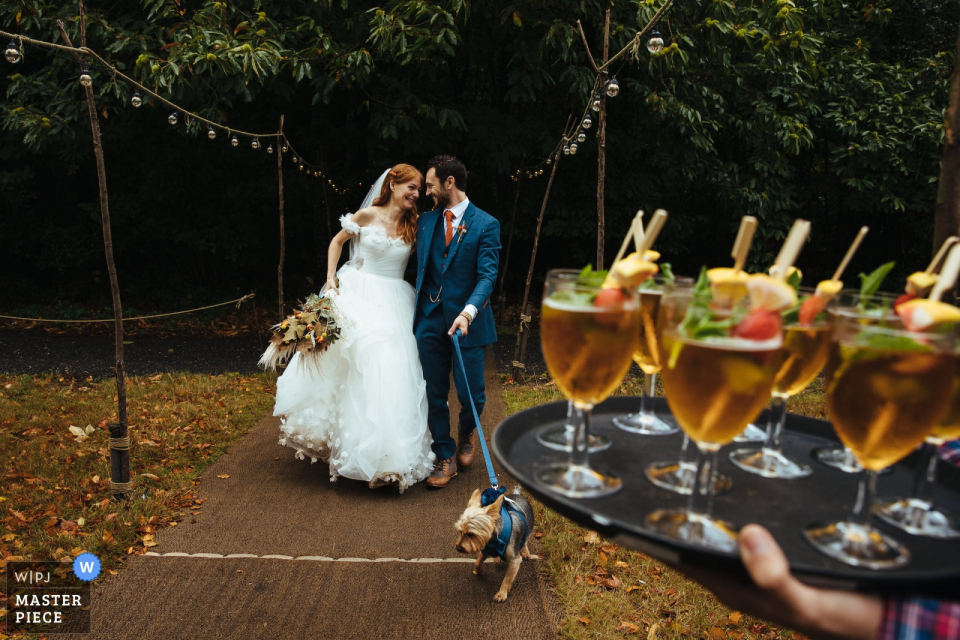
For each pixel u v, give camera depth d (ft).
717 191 28.66
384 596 9.02
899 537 2.40
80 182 32.32
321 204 31.86
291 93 21.84
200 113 21.65
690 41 21.24
